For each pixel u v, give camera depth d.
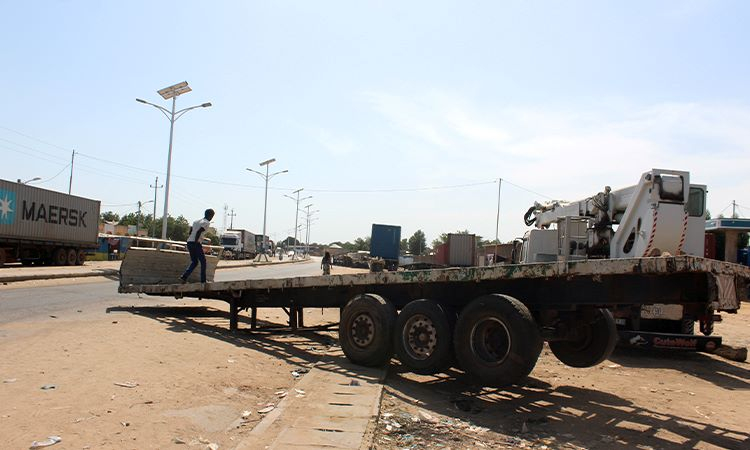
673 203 9.80
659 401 7.62
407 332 7.92
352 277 9.00
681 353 11.85
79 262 35.19
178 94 37.38
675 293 6.28
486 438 5.54
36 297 14.56
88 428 4.83
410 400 6.78
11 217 28.42
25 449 4.27
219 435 5.06
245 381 7.12
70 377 6.32
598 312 8.24
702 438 5.98
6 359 6.96
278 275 34.06
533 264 6.86
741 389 8.64
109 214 118.81
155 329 10.11
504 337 7.00
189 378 6.86
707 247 25.12
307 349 10.18
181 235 104.50
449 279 7.71
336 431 5.09
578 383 8.54
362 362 8.40
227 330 11.48
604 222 11.30
